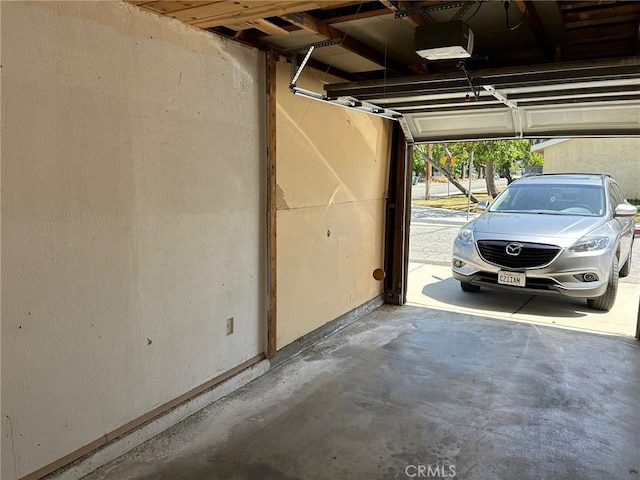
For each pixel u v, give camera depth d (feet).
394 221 17.87
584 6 8.98
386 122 17.20
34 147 6.33
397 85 11.36
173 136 8.53
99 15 7.03
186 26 8.58
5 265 6.12
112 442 7.82
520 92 11.45
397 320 16.10
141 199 8.02
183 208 8.89
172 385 9.02
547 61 12.24
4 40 5.88
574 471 7.72
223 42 9.50
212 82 9.30
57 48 6.50
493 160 58.03
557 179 20.74
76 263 7.03
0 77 5.87
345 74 14.17
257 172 10.82
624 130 13.26
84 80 6.90
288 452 8.17
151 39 7.91
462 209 59.52
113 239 7.58
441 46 8.36
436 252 29.96
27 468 6.61
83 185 7.02
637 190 48.37
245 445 8.36
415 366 12.03
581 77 9.79
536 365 12.12
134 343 8.13
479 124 15.06
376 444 8.45
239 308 10.63
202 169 9.25
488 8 9.00
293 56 10.91
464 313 16.96
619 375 11.54
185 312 9.16
